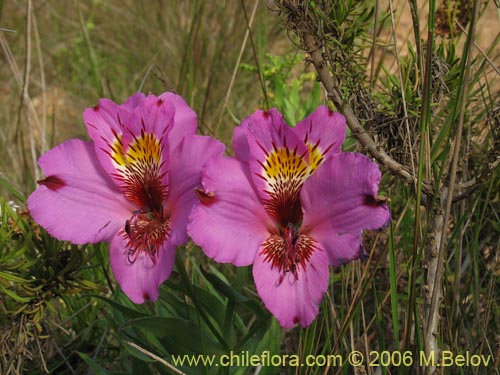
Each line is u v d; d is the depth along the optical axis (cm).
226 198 18
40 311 23
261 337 21
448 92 21
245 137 19
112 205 19
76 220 19
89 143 20
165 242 18
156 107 19
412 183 20
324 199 18
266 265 18
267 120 18
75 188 19
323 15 20
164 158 18
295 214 18
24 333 23
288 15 20
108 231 19
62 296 23
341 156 17
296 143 18
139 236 19
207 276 19
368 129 21
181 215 18
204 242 17
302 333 23
